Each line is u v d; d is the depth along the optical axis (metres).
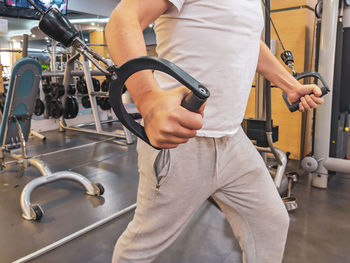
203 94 0.37
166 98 0.40
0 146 2.50
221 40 0.67
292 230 1.84
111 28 0.52
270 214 0.82
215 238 1.76
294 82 0.95
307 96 0.93
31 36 4.50
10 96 2.30
